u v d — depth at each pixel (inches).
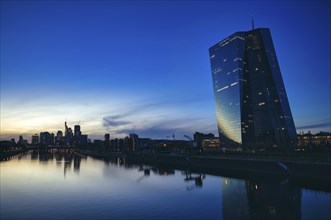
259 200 3366.1
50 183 5108.3
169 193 3996.1
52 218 2701.8
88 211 2945.4
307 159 5807.1
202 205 3186.5
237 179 5231.3
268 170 5807.1
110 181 5418.3
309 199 3336.6
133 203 3329.2
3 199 3585.1
